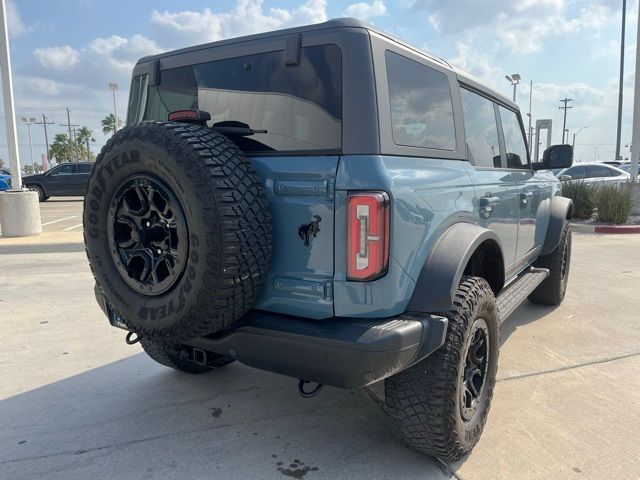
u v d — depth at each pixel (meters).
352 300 2.22
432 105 2.77
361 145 2.22
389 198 2.17
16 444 2.88
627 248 8.98
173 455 2.77
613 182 13.34
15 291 6.26
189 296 2.21
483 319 2.72
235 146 2.37
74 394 3.51
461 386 2.51
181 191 2.17
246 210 2.18
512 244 3.88
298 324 2.30
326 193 2.21
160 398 3.44
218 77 2.72
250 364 2.41
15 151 10.15
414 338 2.21
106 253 2.53
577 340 4.46
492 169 3.57
